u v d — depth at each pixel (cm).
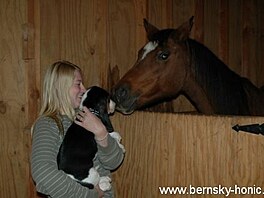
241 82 313
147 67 279
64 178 179
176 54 284
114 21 320
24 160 285
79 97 205
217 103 294
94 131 194
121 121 251
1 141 284
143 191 241
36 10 285
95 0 310
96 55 311
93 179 194
